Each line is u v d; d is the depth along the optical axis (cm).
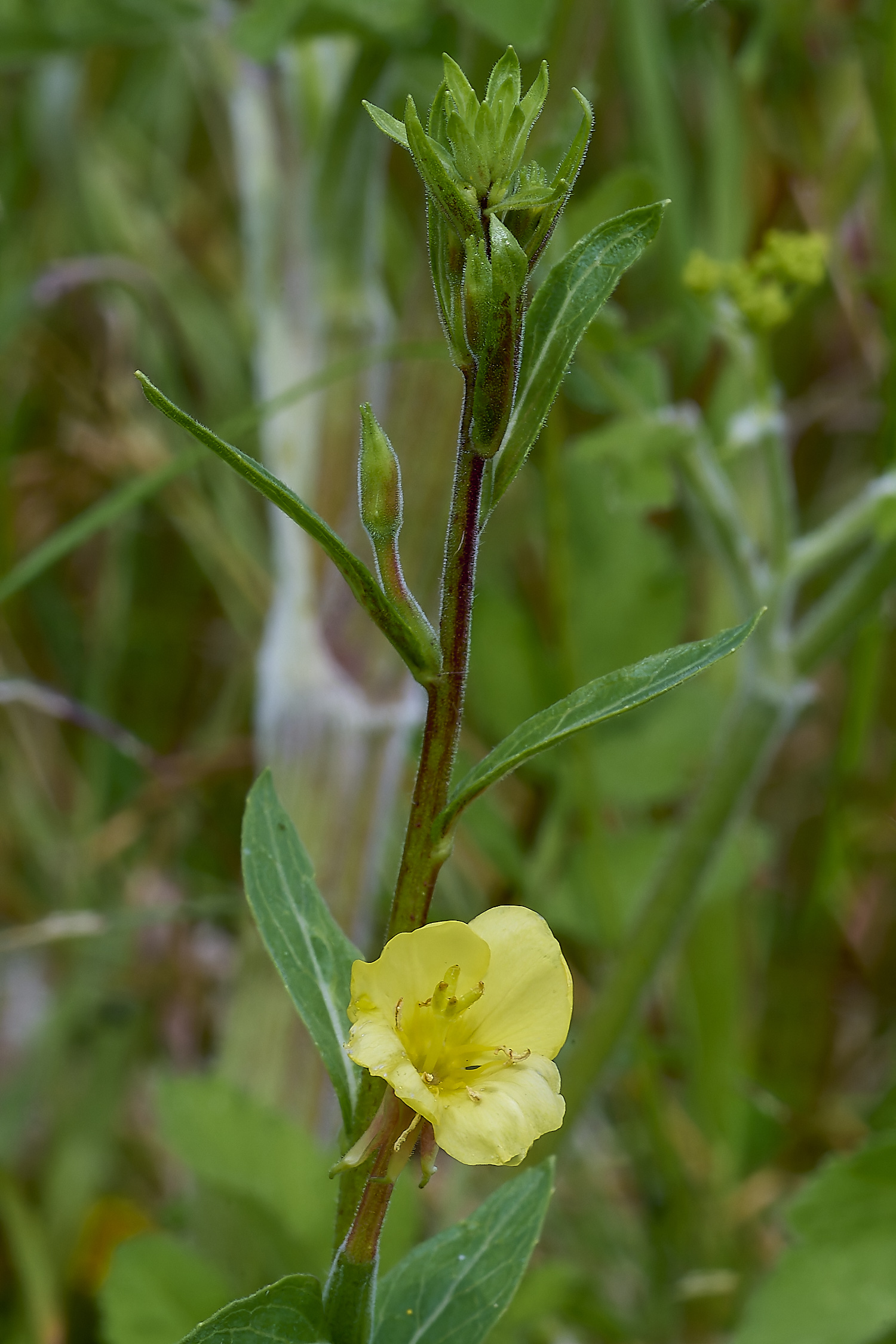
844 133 109
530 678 105
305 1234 76
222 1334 54
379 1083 55
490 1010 54
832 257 108
